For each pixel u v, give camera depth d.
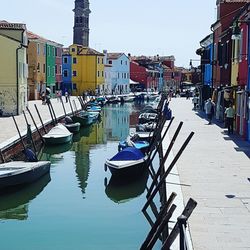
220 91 32.84
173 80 120.56
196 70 57.84
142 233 12.24
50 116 36.38
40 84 61.22
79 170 20.50
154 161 21.41
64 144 27.02
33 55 58.41
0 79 36.94
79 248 11.34
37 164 17.86
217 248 8.38
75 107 46.38
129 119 47.31
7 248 11.42
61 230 12.64
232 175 14.30
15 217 14.02
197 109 45.78
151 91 99.81
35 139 26.16
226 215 10.27
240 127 24.14
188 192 12.23
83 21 102.62
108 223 13.11
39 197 16.09
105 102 69.25
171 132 25.77
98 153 25.38
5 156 20.12
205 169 15.20
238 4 32.03
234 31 22.77
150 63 113.06
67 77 79.75
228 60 28.92
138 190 16.89
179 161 16.69
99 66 80.81
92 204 15.09
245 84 22.83
